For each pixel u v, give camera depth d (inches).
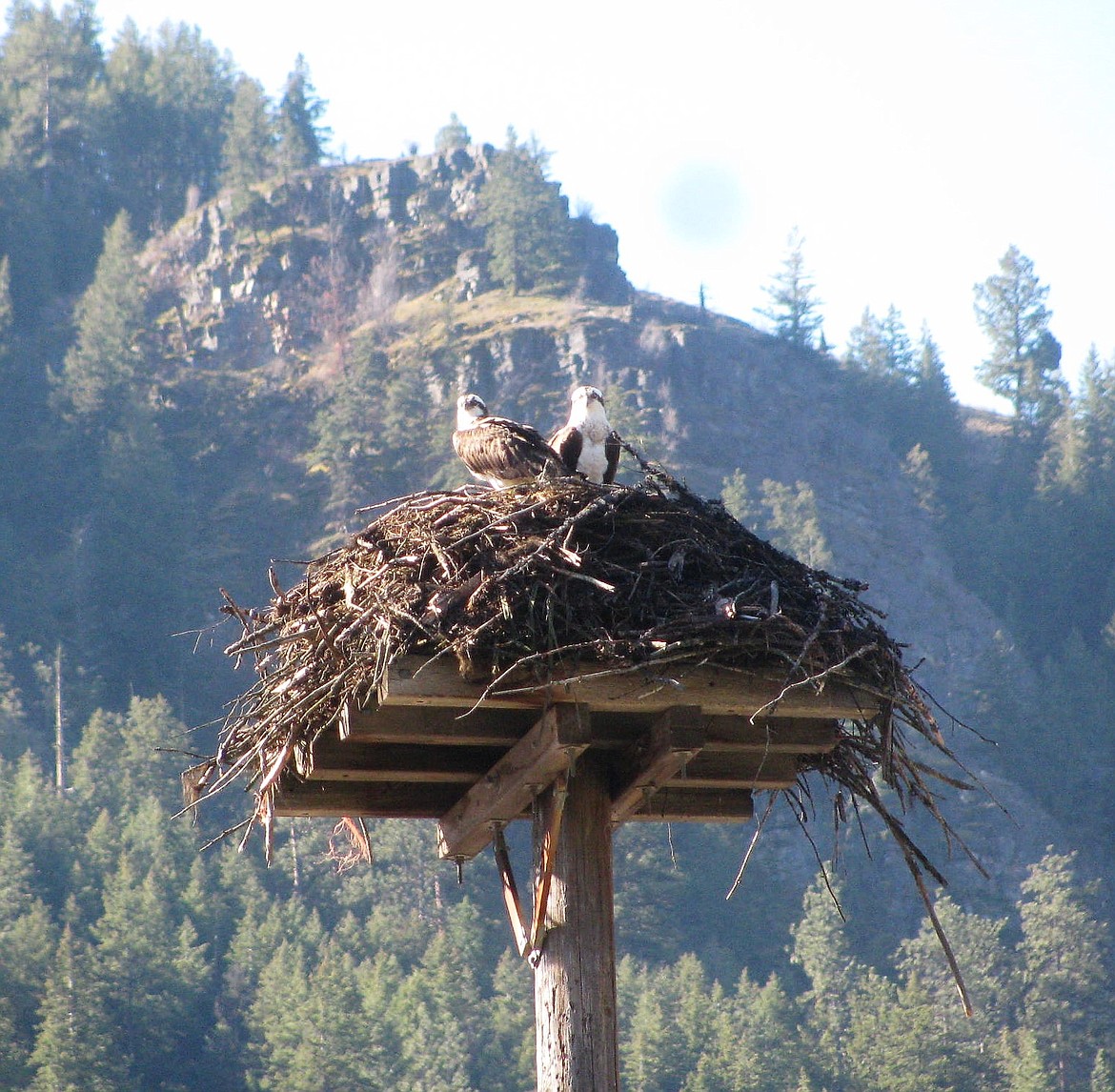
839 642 261.7
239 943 2139.5
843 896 2551.7
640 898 2349.9
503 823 280.7
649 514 274.2
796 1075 1770.4
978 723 3331.7
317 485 4328.3
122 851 2358.5
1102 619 4192.9
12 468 4207.7
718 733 273.0
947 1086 1738.4
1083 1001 2044.8
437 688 244.8
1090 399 4692.4
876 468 4628.4
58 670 3073.3
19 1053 1780.3
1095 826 3100.4
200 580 3939.5
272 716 272.8
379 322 4997.5
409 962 2172.7
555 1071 252.1
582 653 247.9
